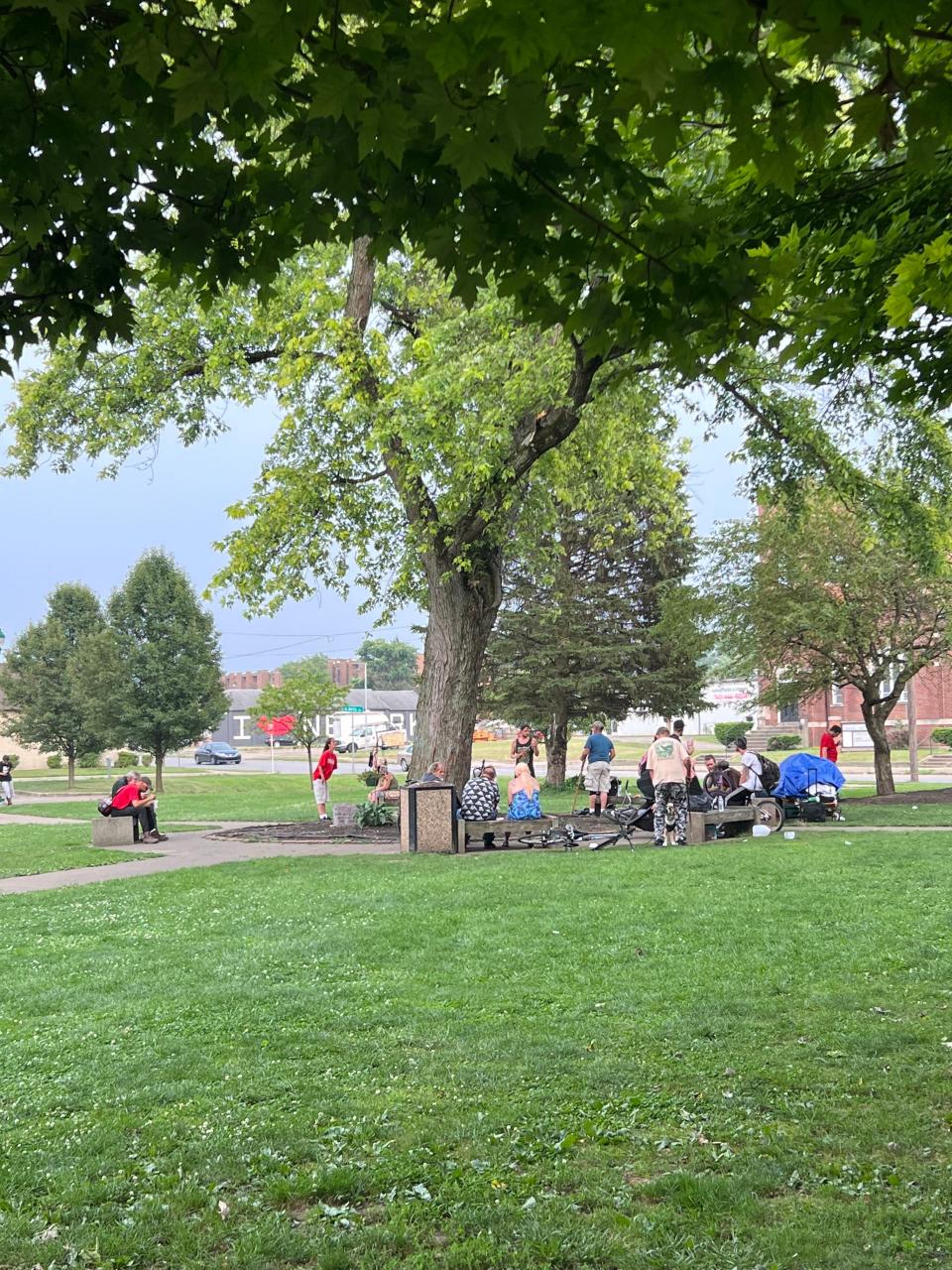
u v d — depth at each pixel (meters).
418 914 12.00
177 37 3.80
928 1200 4.62
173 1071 6.73
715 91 3.56
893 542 23.84
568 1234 4.42
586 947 10.06
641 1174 5.07
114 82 4.47
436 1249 4.39
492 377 19.22
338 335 20.89
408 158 4.50
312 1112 5.92
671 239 4.90
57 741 54.59
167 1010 8.28
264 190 5.19
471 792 19.27
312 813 30.08
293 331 22.14
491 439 18.69
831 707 69.00
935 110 3.75
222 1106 6.09
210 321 22.45
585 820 21.53
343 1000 8.40
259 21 3.44
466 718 22.92
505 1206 4.68
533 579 36.91
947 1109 5.69
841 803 27.14
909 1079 6.14
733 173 6.98
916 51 4.55
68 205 4.91
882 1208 4.55
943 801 26.44
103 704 44.06
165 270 5.77
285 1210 4.80
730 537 27.23
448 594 22.86
